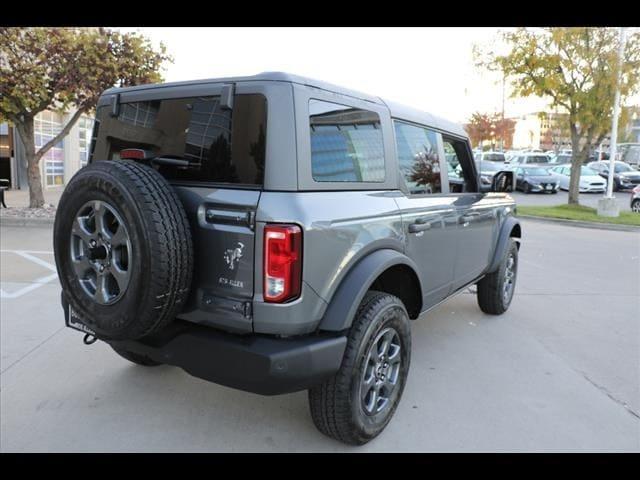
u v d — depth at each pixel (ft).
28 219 38.32
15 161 67.15
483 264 16.28
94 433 10.17
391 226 10.12
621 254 32.07
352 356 8.93
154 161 9.11
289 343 8.13
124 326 7.98
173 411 11.05
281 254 7.75
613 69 50.19
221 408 11.22
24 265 24.61
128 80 40.01
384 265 9.38
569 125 59.16
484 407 11.46
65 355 13.89
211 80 8.74
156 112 9.42
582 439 10.25
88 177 8.04
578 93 53.42
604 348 15.31
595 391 12.39
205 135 8.65
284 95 8.09
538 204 64.49
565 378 13.10
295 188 8.04
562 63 52.75
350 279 8.87
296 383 8.09
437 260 12.58
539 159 97.71
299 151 8.11
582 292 22.20
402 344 10.32
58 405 11.21
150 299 7.66
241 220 7.97
